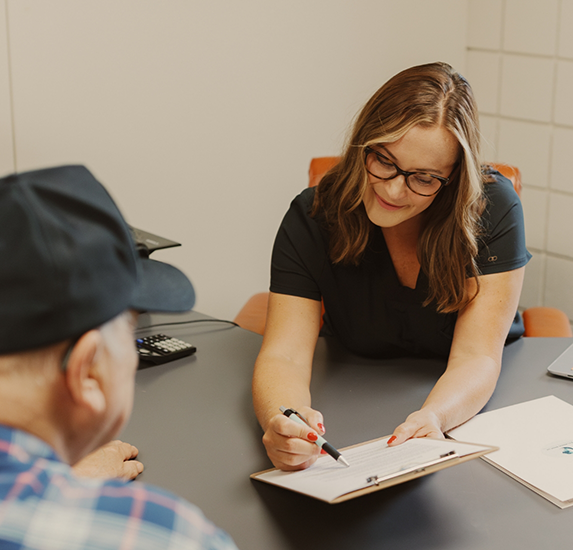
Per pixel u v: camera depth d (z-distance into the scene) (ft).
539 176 9.34
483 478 3.18
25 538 1.34
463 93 3.84
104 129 7.69
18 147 7.24
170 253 8.55
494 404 3.91
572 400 3.93
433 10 9.64
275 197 9.21
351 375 4.33
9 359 1.46
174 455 3.43
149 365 4.49
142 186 8.13
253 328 5.68
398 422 3.71
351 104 9.44
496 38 9.57
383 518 2.89
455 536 2.77
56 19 7.09
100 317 1.52
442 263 4.19
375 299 4.59
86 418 1.59
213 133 8.46
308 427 3.16
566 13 8.52
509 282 4.26
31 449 1.48
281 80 8.79
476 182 3.89
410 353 4.80
